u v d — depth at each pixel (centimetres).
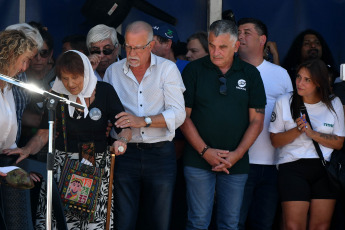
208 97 1728
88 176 1555
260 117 1748
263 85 1770
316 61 1766
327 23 2305
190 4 2294
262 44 1959
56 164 1580
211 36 1714
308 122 1781
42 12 2183
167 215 1714
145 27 1655
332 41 2303
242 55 1962
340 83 1850
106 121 1628
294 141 1803
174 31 2016
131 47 1645
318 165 1780
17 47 1450
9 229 1433
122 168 1689
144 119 1638
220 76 1736
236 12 2297
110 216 1614
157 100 1702
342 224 2031
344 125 1797
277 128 1828
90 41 1892
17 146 1689
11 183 1397
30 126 1700
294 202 1773
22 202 1451
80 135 1588
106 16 2119
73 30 2209
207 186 1725
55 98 1349
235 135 1723
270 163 1888
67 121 1578
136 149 1694
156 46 1977
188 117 1741
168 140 1712
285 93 1888
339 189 1764
